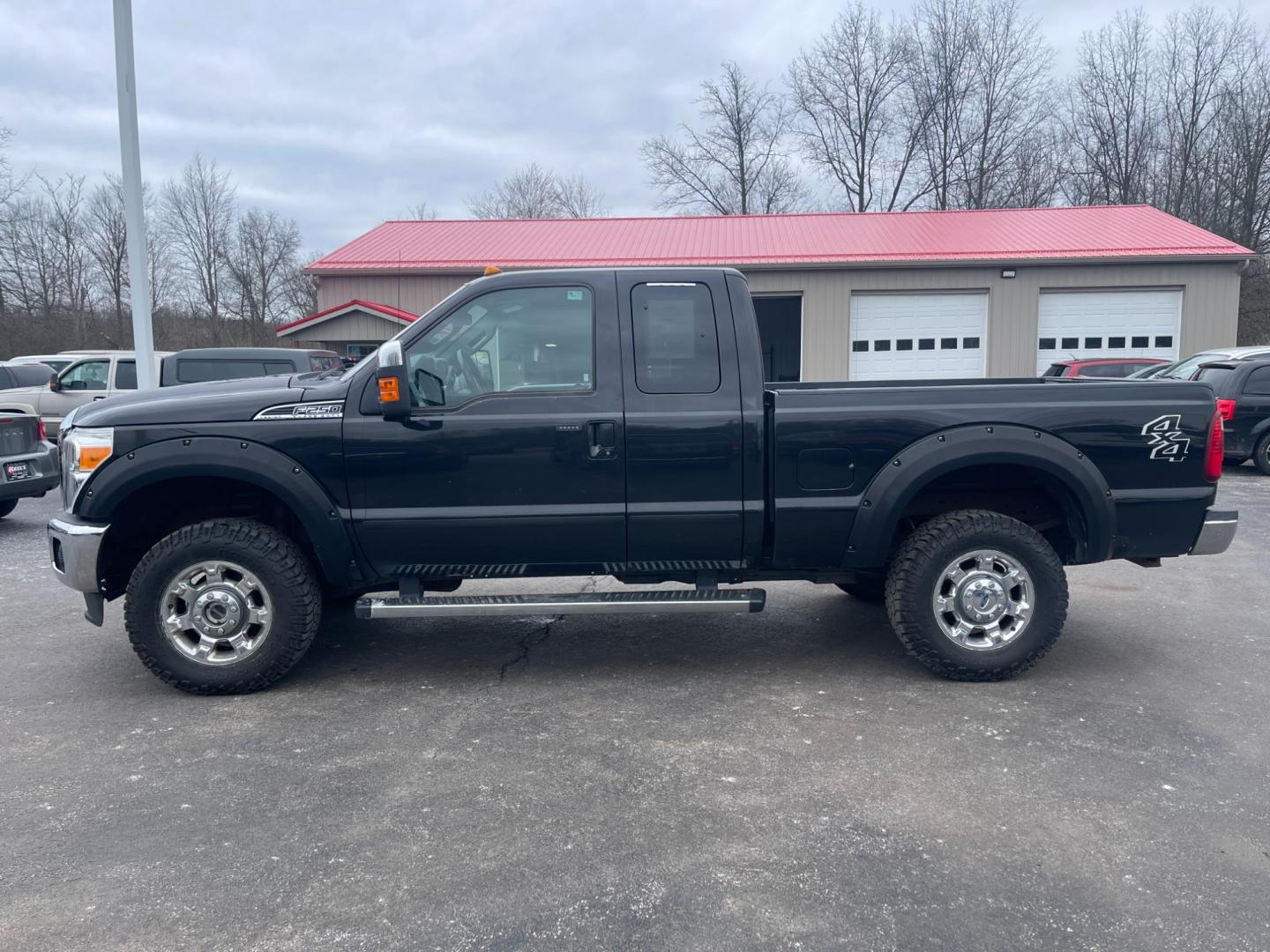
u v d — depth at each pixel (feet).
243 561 15.15
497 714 14.79
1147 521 15.84
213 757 13.14
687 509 15.37
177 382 38.06
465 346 15.33
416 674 16.80
